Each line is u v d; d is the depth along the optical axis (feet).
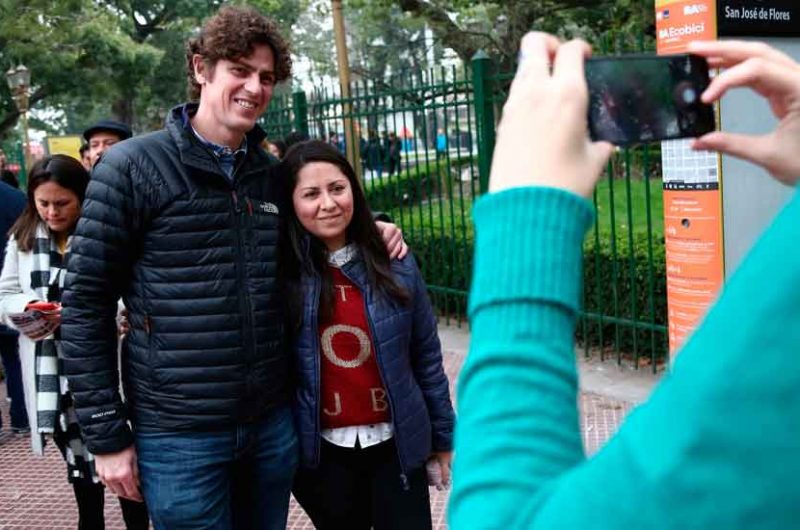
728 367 1.73
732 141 2.89
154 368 7.95
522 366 2.16
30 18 67.21
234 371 8.02
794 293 1.71
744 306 1.76
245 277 8.11
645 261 18.86
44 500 15.81
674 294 11.99
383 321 8.56
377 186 25.90
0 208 16.93
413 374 9.22
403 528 8.88
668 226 11.94
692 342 1.85
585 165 2.38
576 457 2.10
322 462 8.95
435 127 22.90
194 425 7.95
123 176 7.73
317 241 8.66
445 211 26.05
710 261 11.39
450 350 21.97
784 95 2.86
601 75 2.96
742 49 2.96
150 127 113.91
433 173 26.86
